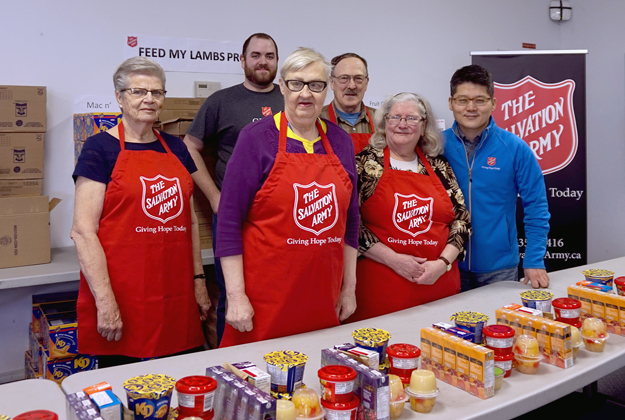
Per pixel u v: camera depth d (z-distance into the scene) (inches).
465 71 88.8
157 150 82.5
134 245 78.2
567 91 155.6
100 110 125.0
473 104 88.0
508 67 156.9
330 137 70.2
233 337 68.9
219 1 136.8
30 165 107.8
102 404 38.7
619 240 184.9
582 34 192.7
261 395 39.8
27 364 116.6
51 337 89.6
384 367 51.4
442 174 85.4
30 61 116.7
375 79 165.5
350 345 51.9
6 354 118.3
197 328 86.8
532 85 156.5
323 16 153.5
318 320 67.0
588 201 192.7
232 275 65.7
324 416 42.8
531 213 90.5
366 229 82.6
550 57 155.6
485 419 45.9
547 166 158.7
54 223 122.2
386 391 42.9
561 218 159.6
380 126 85.4
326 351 49.7
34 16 116.1
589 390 97.0
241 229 66.7
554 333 56.3
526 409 49.3
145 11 128.0
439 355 53.2
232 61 140.3
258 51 107.0
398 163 83.8
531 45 196.7
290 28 148.6
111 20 124.3
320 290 65.9
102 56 124.2
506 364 53.1
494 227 93.2
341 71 107.4
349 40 159.0
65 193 123.0
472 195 93.0
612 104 184.1
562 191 158.9
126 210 77.7
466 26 180.7
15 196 105.3
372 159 83.5
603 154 187.6
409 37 169.9
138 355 80.4
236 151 65.3
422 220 80.7
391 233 81.0
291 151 65.9
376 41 163.9
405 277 80.7
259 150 64.5
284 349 59.9
